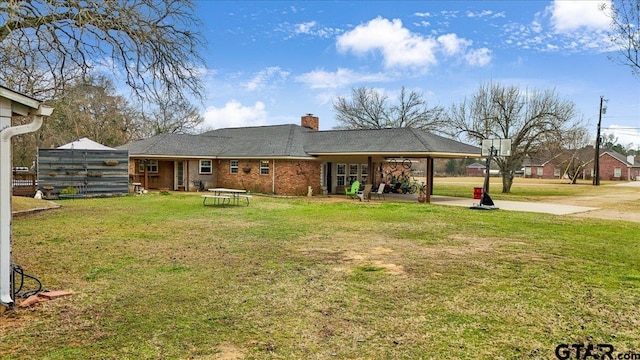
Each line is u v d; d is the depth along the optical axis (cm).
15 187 1797
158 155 2250
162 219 1159
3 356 328
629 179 6078
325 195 2208
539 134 2614
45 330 381
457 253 742
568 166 5297
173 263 644
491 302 475
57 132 2819
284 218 1218
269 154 2158
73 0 983
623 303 473
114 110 3488
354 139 2150
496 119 2722
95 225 1031
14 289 468
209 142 2575
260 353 342
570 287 535
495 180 5019
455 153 1833
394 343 364
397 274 594
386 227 1059
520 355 343
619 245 834
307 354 342
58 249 738
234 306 454
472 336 380
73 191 1820
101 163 1930
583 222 1210
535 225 1129
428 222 1165
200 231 957
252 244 807
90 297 477
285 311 441
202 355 337
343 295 496
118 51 1151
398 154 1830
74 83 1596
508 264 659
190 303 461
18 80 1265
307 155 2148
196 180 2409
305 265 642
